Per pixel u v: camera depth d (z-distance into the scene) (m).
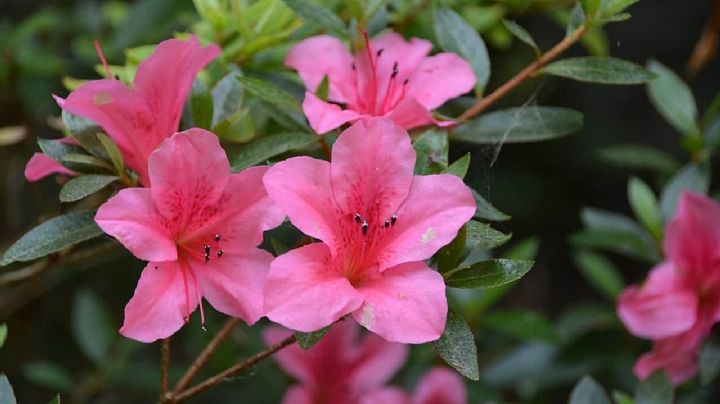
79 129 0.67
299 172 0.63
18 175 0.94
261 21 0.74
